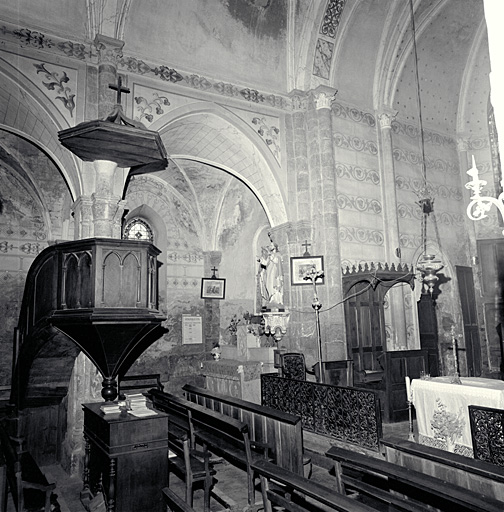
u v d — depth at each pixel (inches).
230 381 481.1
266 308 471.8
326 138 488.7
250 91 479.5
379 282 474.9
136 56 415.2
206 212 637.9
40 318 266.2
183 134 479.2
